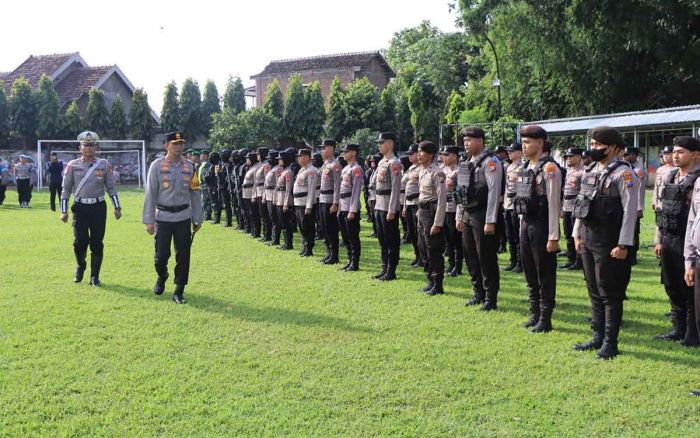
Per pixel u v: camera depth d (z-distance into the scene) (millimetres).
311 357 5242
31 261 9852
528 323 6207
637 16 22422
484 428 3951
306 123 33656
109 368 4988
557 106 29375
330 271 9219
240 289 7895
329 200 9734
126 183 33844
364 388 4570
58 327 6109
